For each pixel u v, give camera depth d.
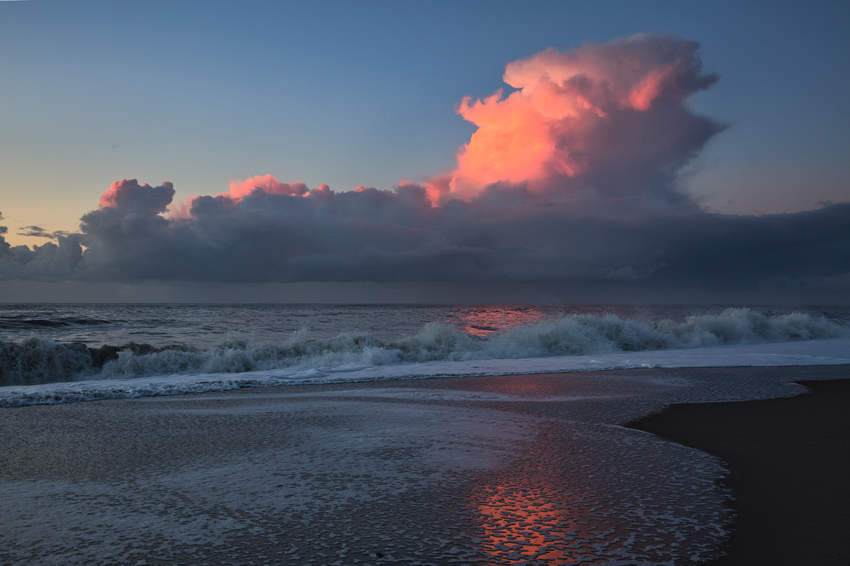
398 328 29.38
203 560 2.63
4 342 10.97
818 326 22.97
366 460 4.54
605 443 5.21
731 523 3.21
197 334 23.58
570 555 2.71
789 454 4.88
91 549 2.77
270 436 5.44
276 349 13.55
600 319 18.50
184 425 5.98
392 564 2.58
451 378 10.53
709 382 9.70
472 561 2.62
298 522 3.15
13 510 3.34
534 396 8.15
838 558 2.75
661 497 3.66
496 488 3.81
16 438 5.35
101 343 19.30
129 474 4.13
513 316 44.47
